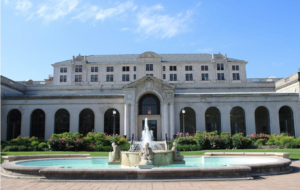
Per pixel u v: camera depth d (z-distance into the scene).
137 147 36.78
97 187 12.19
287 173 16.17
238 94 48.28
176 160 20.16
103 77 85.06
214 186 12.26
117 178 13.76
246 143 36.22
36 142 37.28
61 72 86.62
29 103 48.81
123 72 84.81
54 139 35.47
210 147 36.25
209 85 56.53
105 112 48.72
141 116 48.59
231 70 86.88
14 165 16.22
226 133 40.84
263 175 15.19
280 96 48.25
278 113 47.91
